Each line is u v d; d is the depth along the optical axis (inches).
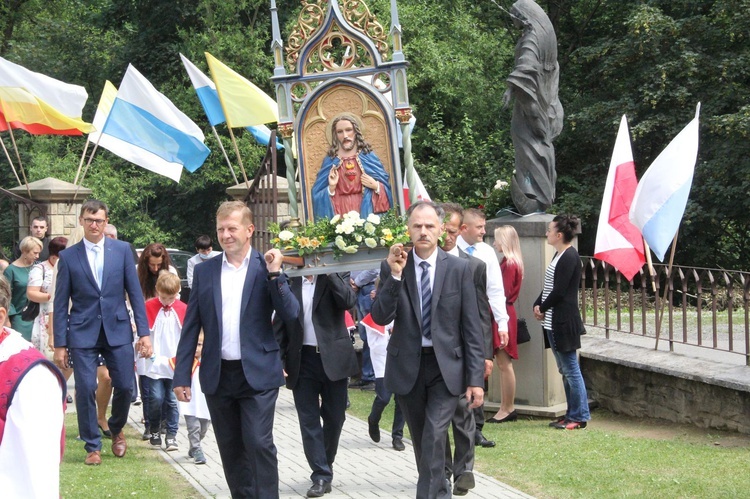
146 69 1156.5
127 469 319.9
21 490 127.5
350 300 285.4
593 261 454.9
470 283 246.1
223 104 613.0
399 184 309.9
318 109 314.2
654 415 384.8
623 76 940.6
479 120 1037.8
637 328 470.6
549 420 394.3
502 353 389.4
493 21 1131.9
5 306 135.2
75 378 327.3
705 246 894.4
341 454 339.6
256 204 569.0
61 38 1202.6
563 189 1008.2
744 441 335.3
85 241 334.0
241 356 231.6
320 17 314.8
